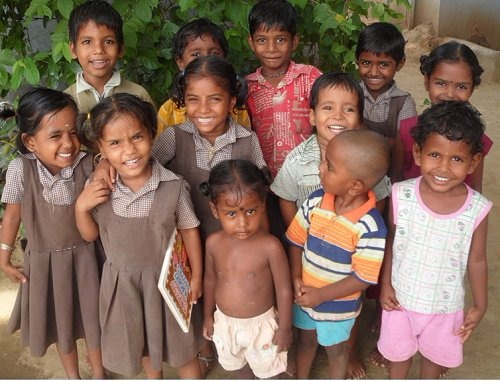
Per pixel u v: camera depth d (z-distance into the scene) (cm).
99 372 253
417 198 205
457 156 190
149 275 217
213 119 224
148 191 209
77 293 236
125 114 198
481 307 210
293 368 264
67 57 278
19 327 247
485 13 776
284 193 241
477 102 643
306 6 346
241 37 325
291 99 281
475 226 199
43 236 225
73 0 287
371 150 194
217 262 221
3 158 352
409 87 698
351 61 347
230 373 267
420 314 212
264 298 221
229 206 202
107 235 216
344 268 216
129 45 294
